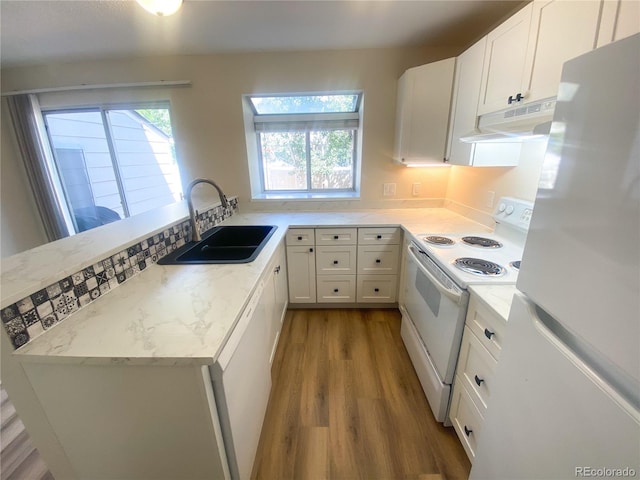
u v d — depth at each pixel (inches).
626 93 17.6
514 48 50.1
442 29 76.0
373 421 58.3
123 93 96.1
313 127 106.7
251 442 44.6
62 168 114.2
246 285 44.1
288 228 88.2
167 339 30.9
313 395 64.8
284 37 79.5
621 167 18.2
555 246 24.7
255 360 47.1
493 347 40.0
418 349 67.7
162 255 56.3
